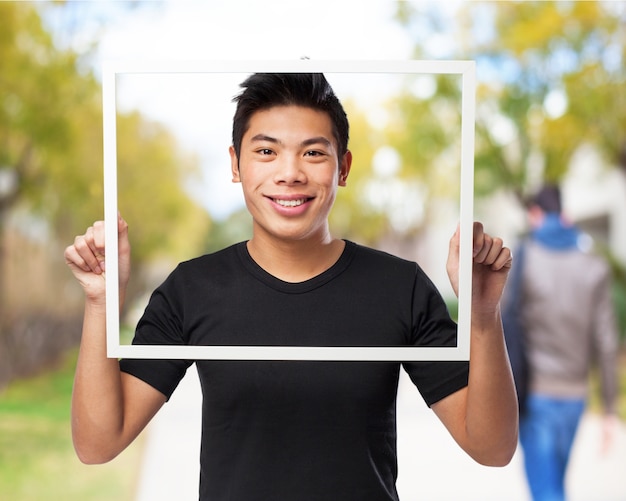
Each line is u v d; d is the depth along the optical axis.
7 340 5.67
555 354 3.70
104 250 1.50
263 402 1.51
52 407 5.62
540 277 3.68
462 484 4.96
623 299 5.58
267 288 1.56
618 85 5.80
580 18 5.79
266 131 1.55
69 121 5.83
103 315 1.51
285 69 1.50
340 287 1.56
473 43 5.88
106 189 1.49
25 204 5.80
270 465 1.50
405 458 5.26
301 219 1.55
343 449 1.50
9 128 5.77
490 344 1.52
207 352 1.52
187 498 4.80
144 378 1.54
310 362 1.52
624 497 5.09
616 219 5.77
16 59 5.76
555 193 3.75
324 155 1.56
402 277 1.58
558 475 3.72
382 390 1.52
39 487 5.11
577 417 3.74
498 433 1.52
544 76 5.86
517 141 5.86
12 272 5.77
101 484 5.08
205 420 1.56
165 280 1.58
